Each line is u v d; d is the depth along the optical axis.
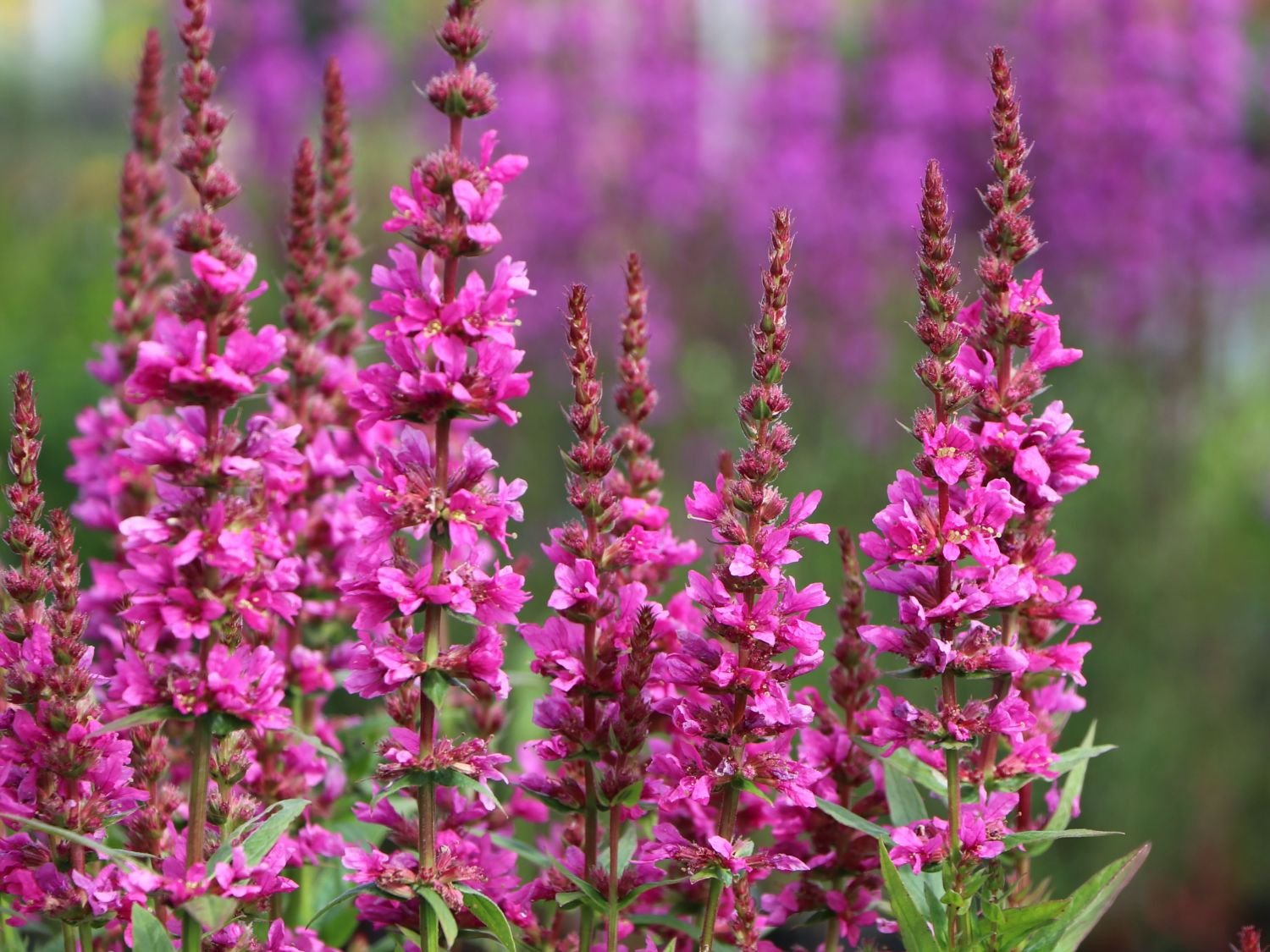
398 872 4.00
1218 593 14.30
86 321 17.27
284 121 18.56
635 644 4.09
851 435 15.81
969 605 3.99
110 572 5.70
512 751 6.71
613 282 17.50
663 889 4.75
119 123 29.17
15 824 4.11
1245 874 12.62
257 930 4.55
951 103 17.73
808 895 4.69
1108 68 16.48
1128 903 12.35
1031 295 4.25
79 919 4.03
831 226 17.02
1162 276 15.74
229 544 3.58
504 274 3.90
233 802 4.28
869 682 4.79
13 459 4.05
